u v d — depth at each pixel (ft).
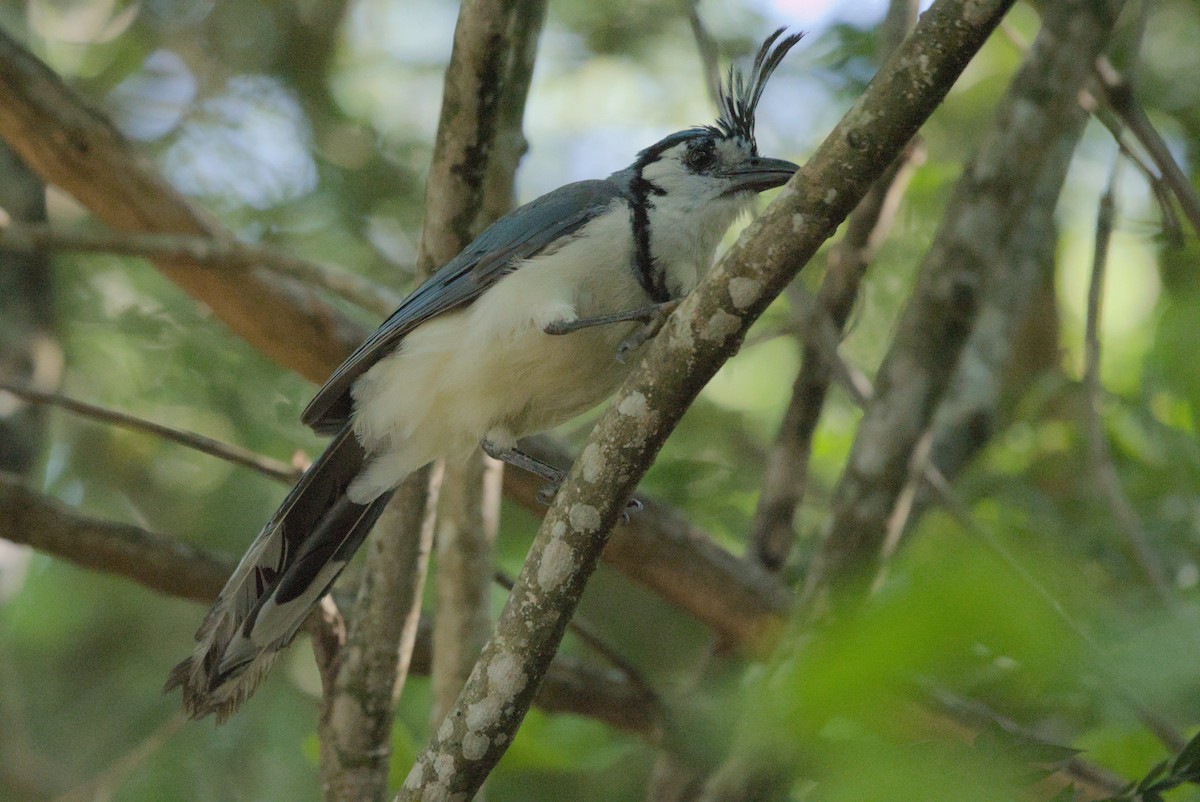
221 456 32.22
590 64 51.75
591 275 27.58
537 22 29.17
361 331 36.06
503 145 29.96
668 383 20.71
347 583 40.01
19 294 41.70
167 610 47.91
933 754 16.16
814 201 19.52
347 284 34.35
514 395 28.22
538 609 21.38
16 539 32.78
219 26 51.47
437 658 31.09
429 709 42.01
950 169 43.62
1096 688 21.31
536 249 28.19
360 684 29.14
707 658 37.81
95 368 44.16
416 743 40.42
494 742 21.45
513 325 27.32
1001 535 33.71
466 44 27.86
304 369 36.52
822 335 35.76
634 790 41.55
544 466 28.81
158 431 31.81
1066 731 25.85
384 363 29.37
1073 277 47.16
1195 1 40.24
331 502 28.84
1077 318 47.47
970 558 13.38
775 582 35.60
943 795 15.74
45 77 34.60
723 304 20.22
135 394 43.70
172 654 47.26
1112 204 29.96
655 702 34.24
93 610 47.57
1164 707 15.08
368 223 49.08
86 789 35.94
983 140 32.73
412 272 47.85
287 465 37.55
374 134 50.24
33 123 34.65
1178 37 42.96
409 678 41.91
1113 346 41.91
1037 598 13.34
